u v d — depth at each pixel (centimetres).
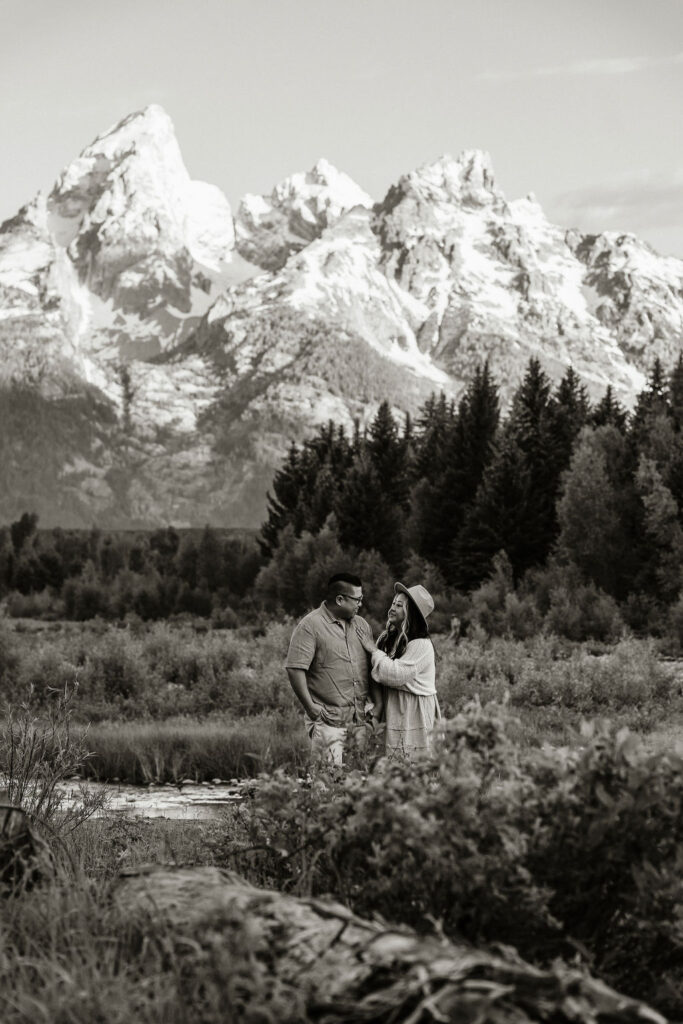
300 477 10044
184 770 1664
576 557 5534
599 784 438
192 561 9619
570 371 9519
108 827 895
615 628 4675
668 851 440
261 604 7844
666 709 2306
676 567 5150
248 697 2452
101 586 8775
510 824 441
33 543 14100
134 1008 357
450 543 7631
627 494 5503
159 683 2689
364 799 460
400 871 452
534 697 2377
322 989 354
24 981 387
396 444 9625
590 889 440
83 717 2273
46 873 502
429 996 329
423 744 895
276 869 573
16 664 2833
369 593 6531
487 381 8169
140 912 432
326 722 906
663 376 7294
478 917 438
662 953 443
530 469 7288
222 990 347
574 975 329
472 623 4688
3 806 546
